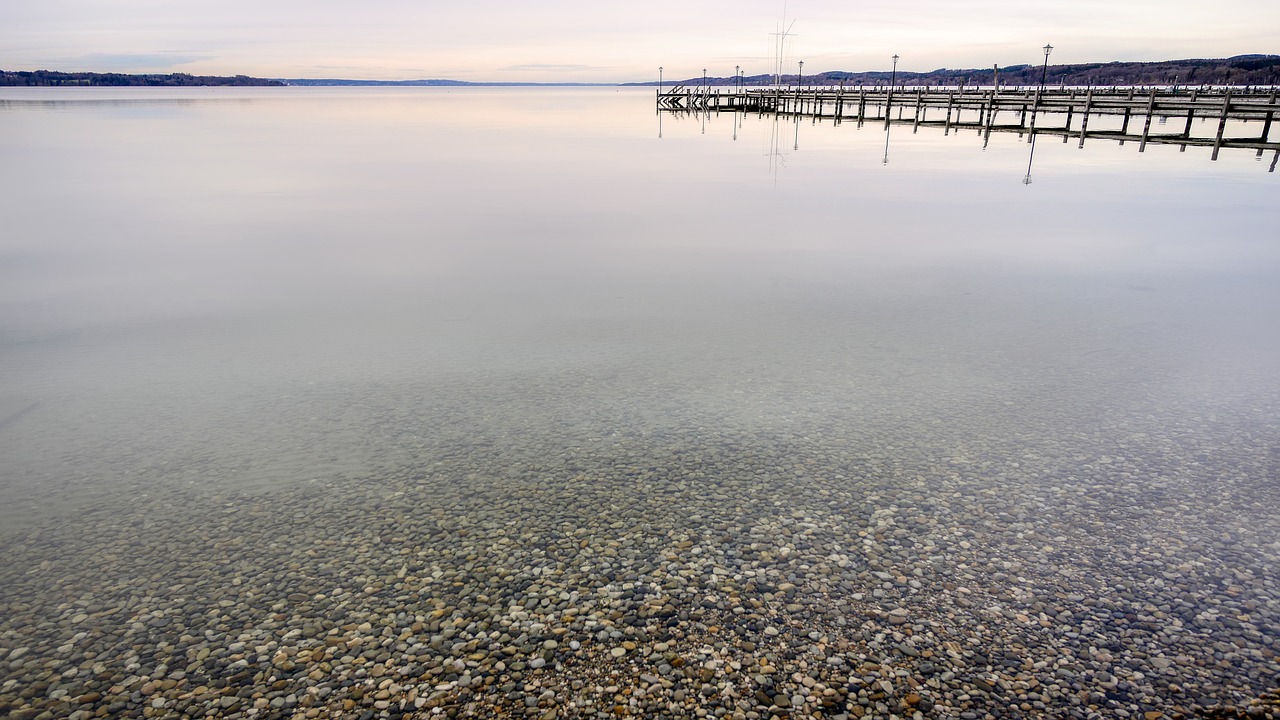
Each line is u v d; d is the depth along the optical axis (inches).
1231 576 158.2
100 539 179.9
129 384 282.0
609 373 285.0
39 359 310.7
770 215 671.1
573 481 203.0
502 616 149.0
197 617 150.9
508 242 558.9
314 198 799.7
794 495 193.8
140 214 700.0
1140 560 164.4
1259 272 433.7
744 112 3265.3
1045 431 229.9
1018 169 1021.2
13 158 1232.8
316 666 136.2
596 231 599.8
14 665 138.0
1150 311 357.1
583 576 161.5
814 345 314.5
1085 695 127.6
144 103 4662.9
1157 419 237.0
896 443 222.8
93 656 140.2
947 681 130.9
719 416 243.9
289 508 191.9
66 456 223.8
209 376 289.4
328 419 247.3
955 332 329.7
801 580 158.7
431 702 127.2
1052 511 184.5
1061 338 319.3
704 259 492.1
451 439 230.4
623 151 1392.7
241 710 126.3
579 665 135.3
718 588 156.3
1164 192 781.9
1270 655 135.5
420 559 169.0
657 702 126.4
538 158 1251.2
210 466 216.1
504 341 326.3
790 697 127.3
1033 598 152.5
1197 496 190.7
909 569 162.1
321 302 396.5
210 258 510.6
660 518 183.8
